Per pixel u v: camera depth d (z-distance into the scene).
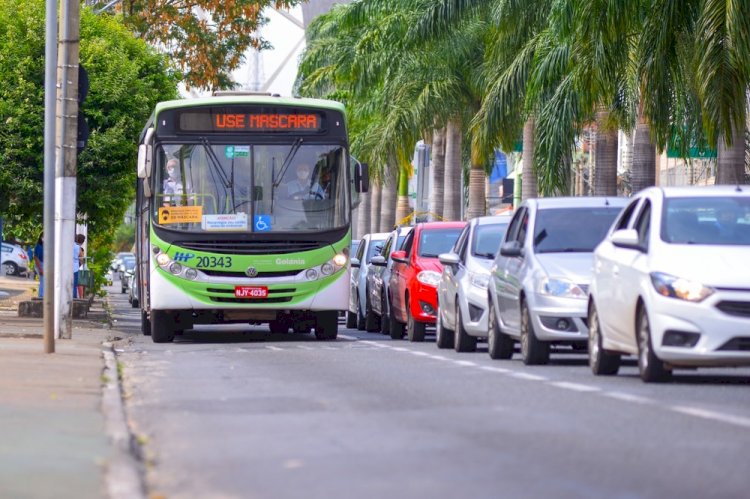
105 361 26.98
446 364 26.81
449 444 14.23
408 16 64.44
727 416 16.45
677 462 12.77
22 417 16.48
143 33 65.94
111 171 51.22
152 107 52.75
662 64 40.72
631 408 17.47
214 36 66.94
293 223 37.66
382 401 18.95
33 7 51.00
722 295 20.58
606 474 12.11
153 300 37.31
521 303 26.83
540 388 20.59
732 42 36.72
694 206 22.36
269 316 38.41
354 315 52.00
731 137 37.44
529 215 28.03
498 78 56.88
